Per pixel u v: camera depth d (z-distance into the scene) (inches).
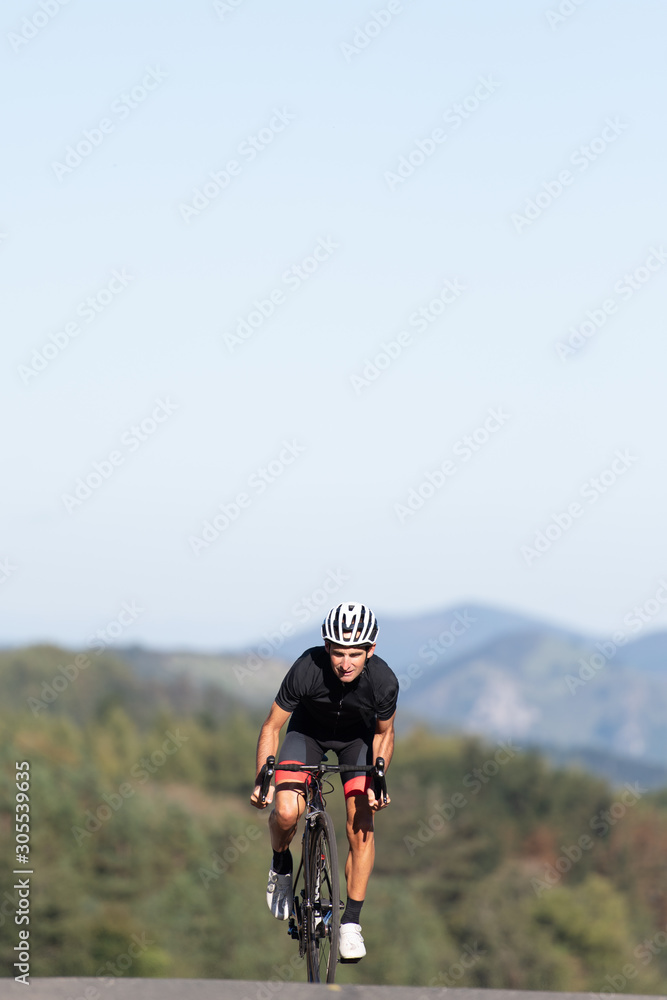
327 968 770.2
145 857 6673.2
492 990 671.8
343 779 828.0
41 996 597.6
